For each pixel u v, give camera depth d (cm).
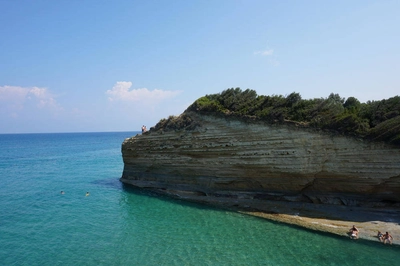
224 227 1970
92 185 3378
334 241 1720
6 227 1973
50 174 4241
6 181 3669
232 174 2562
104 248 1655
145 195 2869
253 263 1480
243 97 2673
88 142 15125
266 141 2367
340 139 2122
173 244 1714
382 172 2017
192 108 2864
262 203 2406
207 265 1462
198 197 2698
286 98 2438
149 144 3103
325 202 2291
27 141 16450
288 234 1833
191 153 2759
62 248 1650
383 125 1991
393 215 2003
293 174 2281
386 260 1504
